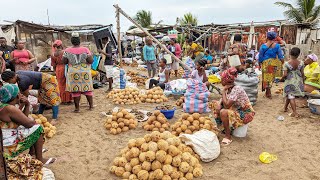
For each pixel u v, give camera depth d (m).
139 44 24.73
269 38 8.08
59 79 7.76
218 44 22.56
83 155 4.72
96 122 6.39
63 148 5.00
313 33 23.00
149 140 4.08
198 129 5.14
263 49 8.22
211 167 4.29
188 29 21.38
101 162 4.48
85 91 7.14
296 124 6.10
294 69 6.47
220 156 4.63
